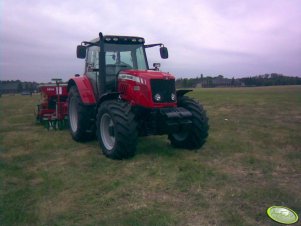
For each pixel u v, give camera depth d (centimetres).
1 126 1045
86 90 736
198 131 639
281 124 1034
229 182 487
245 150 668
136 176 516
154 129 618
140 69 723
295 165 567
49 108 1002
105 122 641
